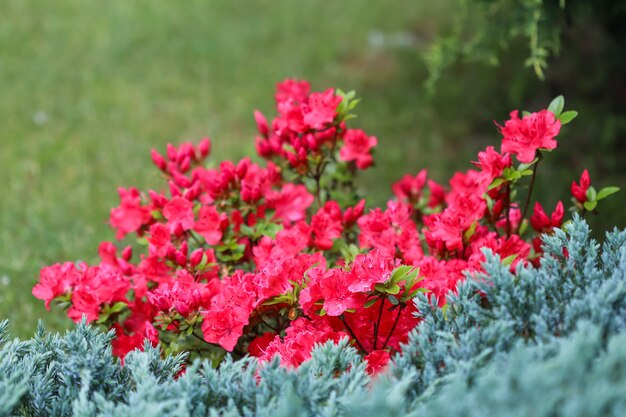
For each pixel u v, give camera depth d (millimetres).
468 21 7484
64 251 4684
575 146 5695
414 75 6945
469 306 2398
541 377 1771
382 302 2572
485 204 2949
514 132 2822
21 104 6539
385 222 3049
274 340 2645
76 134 6148
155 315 3010
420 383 2232
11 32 7758
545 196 5055
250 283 2721
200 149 3586
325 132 3430
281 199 3352
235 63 7266
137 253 4672
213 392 2268
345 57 7359
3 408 2109
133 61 7301
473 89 6602
